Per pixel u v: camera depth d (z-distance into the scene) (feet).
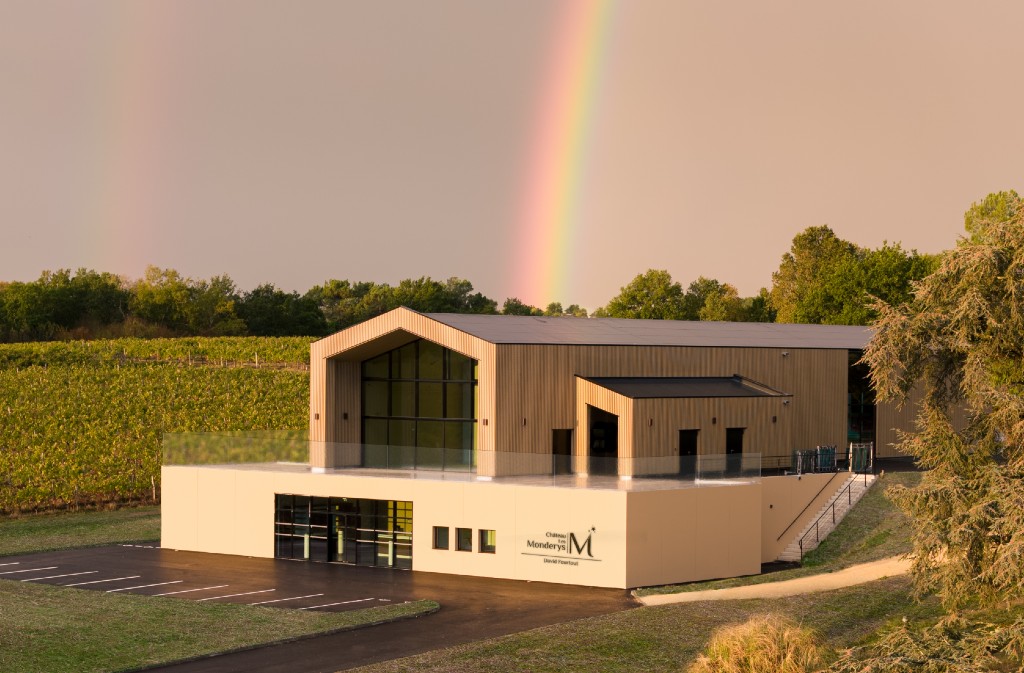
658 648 92.68
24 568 134.21
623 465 126.31
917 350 97.45
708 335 168.96
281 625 101.55
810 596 109.19
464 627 102.37
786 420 153.79
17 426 226.38
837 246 435.94
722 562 127.75
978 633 81.92
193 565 136.56
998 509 90.33
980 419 98.58
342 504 138.10
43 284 453.99
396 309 145.89
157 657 90.94
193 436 149.69
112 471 210.59
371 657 91.71
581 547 121.29
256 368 302.86
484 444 135.64
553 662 89.25
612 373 146.61
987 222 98.84
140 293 449.89
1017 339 94.02
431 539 131.44
